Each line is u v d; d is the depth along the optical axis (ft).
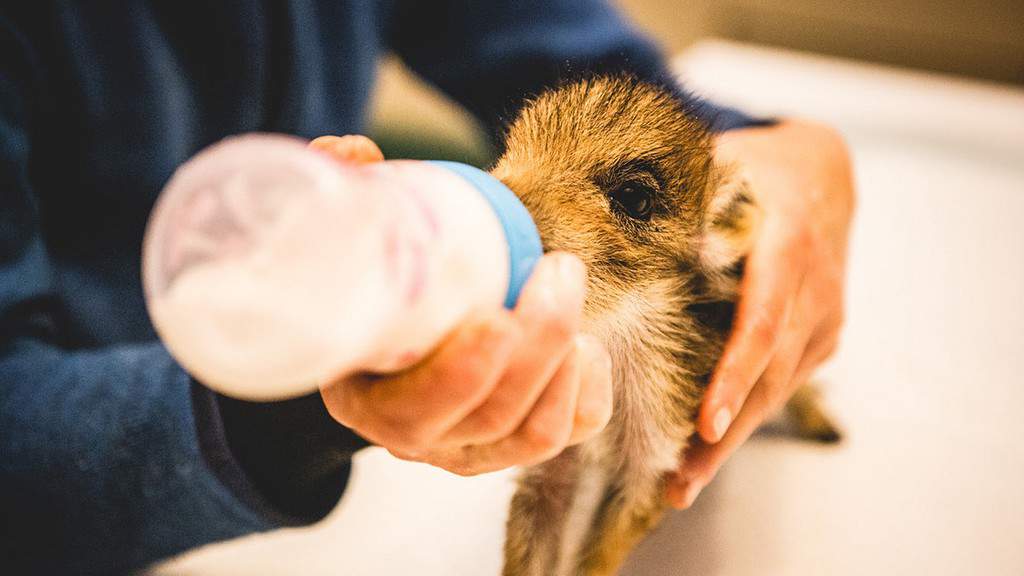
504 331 2.23
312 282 1.67
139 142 6.23
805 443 5.89
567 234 4.05
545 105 4.73
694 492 4.70
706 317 4.74
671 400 4.67
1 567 4.70
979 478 5.50
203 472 4.28
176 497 4.39
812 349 5.24
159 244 1.71
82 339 6.30
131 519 4.49
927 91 13.76
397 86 17.22
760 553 4.78
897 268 8.78
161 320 1.70
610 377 2.77
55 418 4.46
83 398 4.49
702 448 4.65
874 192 10.43
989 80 14.67
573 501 4.89
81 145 6.08
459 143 16.53
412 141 16.62
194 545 4.71
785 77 13.69
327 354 1.71
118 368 4.61
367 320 1.77
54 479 4.38
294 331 1.66
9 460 4.36
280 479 4.11
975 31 14.46
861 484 5.43
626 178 4.39
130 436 4.29
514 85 6.42
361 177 1.93
